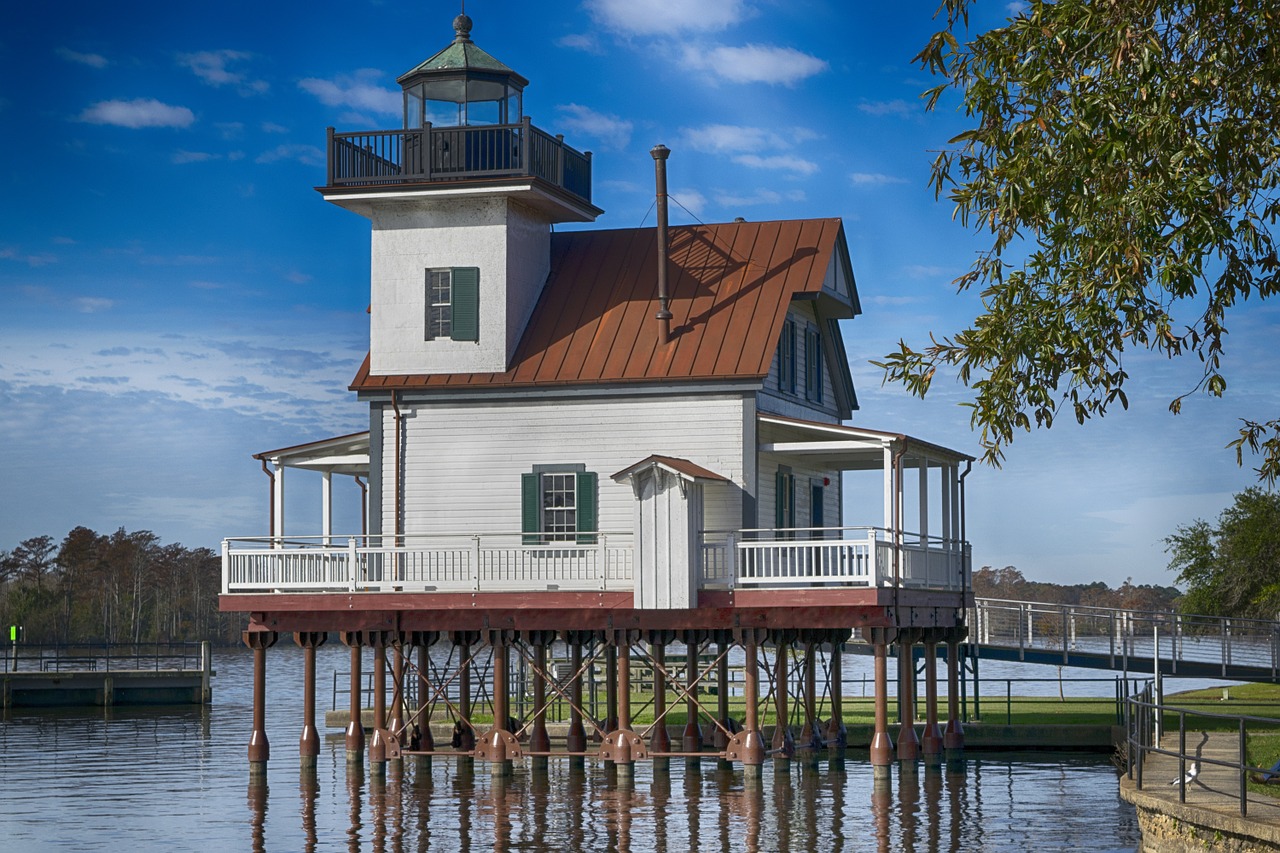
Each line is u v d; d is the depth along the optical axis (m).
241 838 27.34
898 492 32.66
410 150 36.78
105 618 137.88
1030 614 45.34
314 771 34.78
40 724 54.12
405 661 37.50
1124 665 40.12
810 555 33.25
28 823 29.66
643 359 34.88
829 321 40.91
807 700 37.19
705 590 31.20
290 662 118.31
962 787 32.06
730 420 33.97
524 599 32.00
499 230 36.22
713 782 33.28
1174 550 62.69
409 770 35.88
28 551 142.12
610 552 32.59
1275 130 20.95
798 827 27.27
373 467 35.66
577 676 33.72
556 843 26.06
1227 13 20.64
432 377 35.81
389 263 36.81
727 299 36.25
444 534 32.75
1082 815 28.33
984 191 21.77
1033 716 42.69
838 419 42.47
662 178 36.41
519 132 36.25
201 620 144.00
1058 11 20.75
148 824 29.23
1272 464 22.25
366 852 25.75
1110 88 20.45
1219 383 22.05
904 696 35.09
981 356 21.64
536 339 36.47
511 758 33.09
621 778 32.34
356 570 33.00
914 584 32.78
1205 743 26.22
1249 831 16.47
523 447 35.09
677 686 33.69
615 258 38.50
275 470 36.78
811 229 38.03
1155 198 20.23
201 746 45.22
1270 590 57.56
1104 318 21.03
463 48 37.53
